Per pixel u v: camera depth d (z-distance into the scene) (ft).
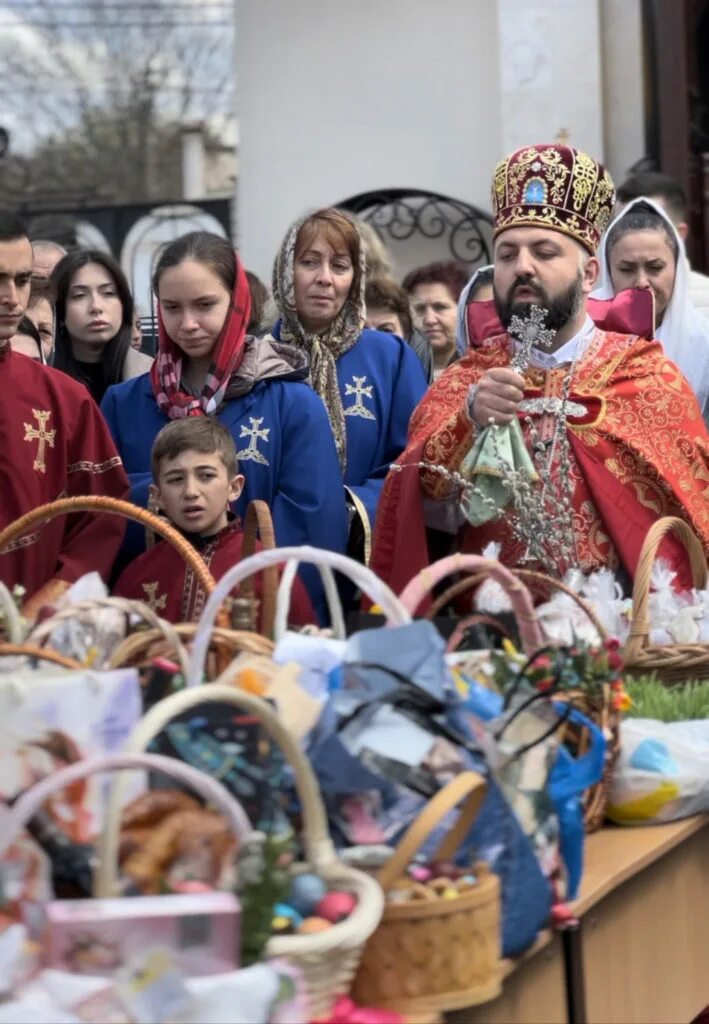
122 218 38.99
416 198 28.35
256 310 17.04
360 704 7.39
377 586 7.86
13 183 57.67
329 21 28.53
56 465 13.70
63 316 16.97
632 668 11.28
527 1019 8.14
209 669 8.66
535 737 8.00
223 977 6.31
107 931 6.28
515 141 27.12
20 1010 6.11
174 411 14.11
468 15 27.96
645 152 26.91
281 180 28.86
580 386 13.21
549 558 12.56
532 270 12.89
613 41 27.02
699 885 10.59
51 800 6.99
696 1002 10.48
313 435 14.12
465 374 13.44
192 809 6.87
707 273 27.45
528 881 7.63
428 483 12.92
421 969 7.12
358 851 7.27
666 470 13.05
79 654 8.98
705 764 10.14
